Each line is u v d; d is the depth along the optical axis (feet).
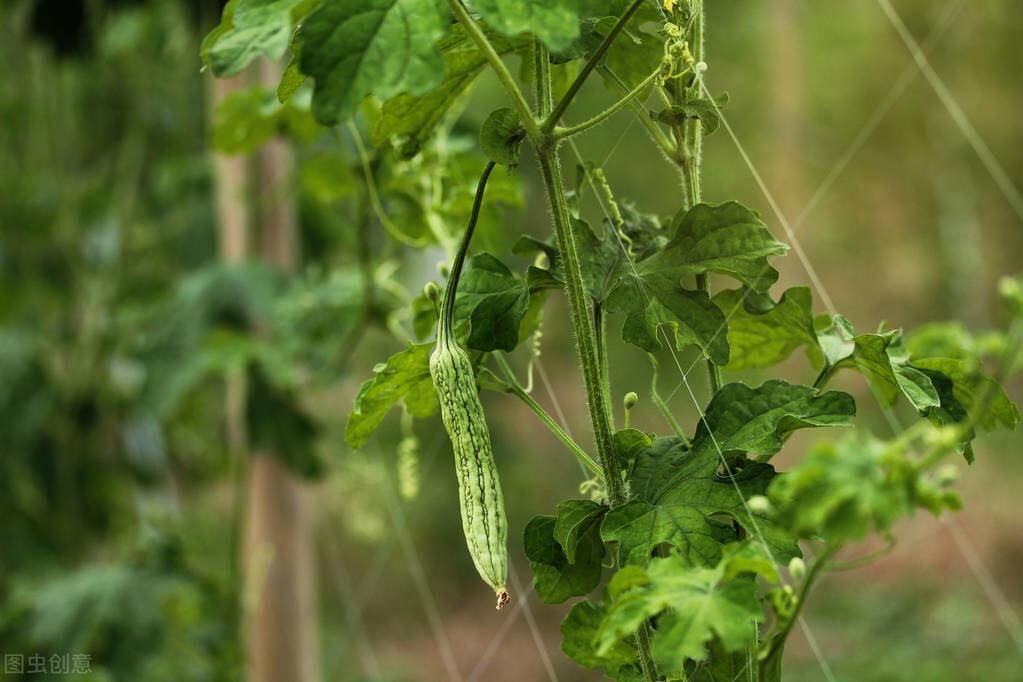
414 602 30.66
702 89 7.11
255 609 12.78
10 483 16.19
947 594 26.04
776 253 6.94
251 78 12.30
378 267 11.57
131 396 16.38
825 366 7.12
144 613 13.35
